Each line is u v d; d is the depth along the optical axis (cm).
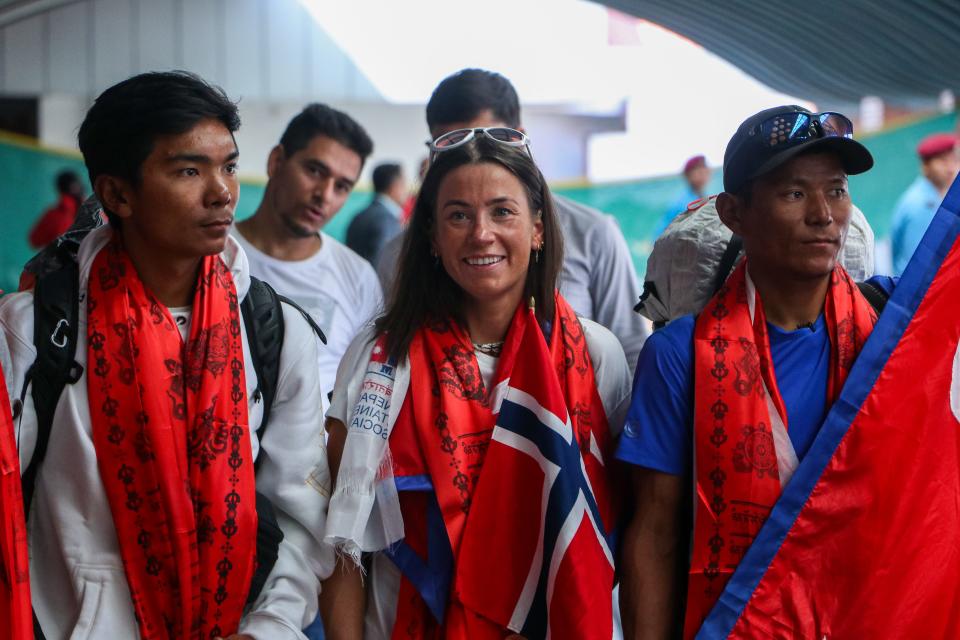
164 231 228
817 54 880
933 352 240
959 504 237
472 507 249
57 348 227
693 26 901
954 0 745
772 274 243
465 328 266
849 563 232
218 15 1314
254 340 248
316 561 254
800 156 233
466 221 254
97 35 1278
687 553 248
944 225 244
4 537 214
